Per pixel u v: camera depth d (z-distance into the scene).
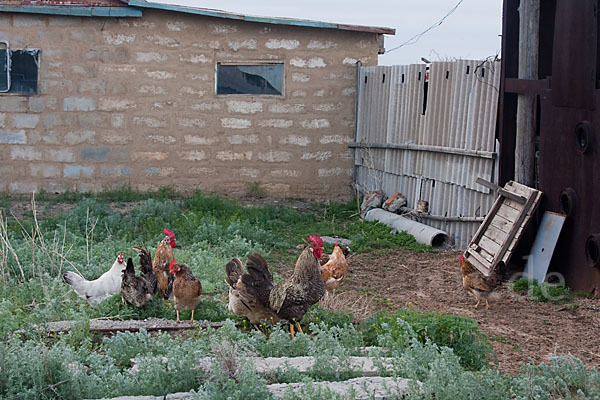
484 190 12.65
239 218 14.50
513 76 11.79
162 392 5.70
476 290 9.48
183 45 17.44
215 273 10.39
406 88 15.66
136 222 13.71
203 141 17.75
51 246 10.69
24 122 17.19
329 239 13.89
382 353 6.69
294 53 17.78
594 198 9.60
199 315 8.56
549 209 10.75
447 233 13.77
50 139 17.28
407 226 14.24
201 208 15.62
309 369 6.21
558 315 9.15
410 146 15.23
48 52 17.08
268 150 17.97
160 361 5.90
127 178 17.59
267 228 14.73
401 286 10.73
